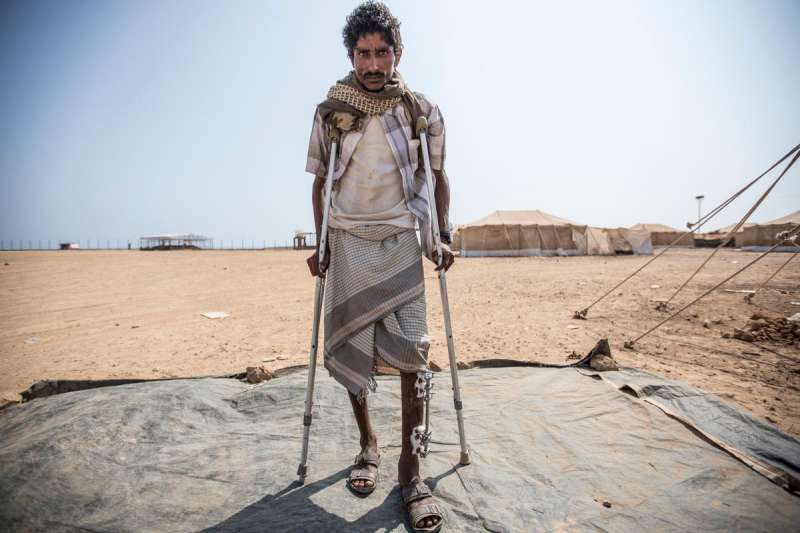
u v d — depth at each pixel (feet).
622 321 23.26
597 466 7.68
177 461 7.97
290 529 6.12
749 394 12.01
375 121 7.13
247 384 12.11
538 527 6.18
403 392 6.86
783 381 13.15
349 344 6.97
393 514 6.49
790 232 22.58
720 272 51.37
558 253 110.11
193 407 10.16
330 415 9.88
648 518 6.32
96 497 6.83
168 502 6.76
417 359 6.66
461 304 31.55
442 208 7.84
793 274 47.14
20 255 100.53
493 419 9.54
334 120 7.14
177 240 266.57
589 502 6.71
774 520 6.25
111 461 7.89
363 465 7.39
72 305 32.65
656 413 9.50
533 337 20.08
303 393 10.94
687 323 22.26
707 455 8.00
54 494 6.84
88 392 11.09
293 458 8.11
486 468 7.63
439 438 8.75
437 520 6.14
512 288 39.99
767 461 7.84
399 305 6.84
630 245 115.03
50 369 16.37
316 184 7.75
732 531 6.04
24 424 9.52
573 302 30.86
